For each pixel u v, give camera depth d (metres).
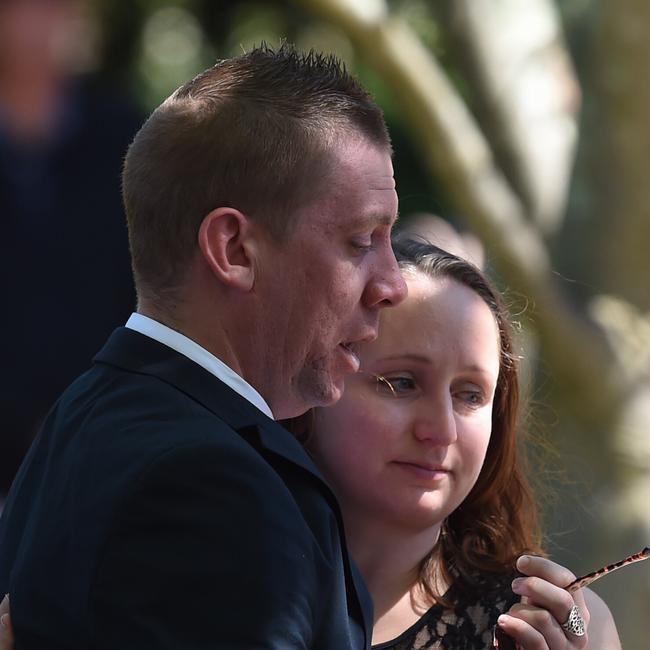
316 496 6.73
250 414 6.66
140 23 26.92
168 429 6.39
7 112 10.26
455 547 7.87
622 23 13.46
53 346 10.56
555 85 15.20
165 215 6.76
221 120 6.70
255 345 6.75
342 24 14.17
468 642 7.64
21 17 9.98
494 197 14.09
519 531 8.05
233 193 6.64
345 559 6.84
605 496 13.66
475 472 7.51
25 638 6.41
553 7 15.21
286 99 6.72
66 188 10.52
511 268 13.74
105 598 6.05
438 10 15.02
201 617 6.01
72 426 6.84
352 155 6.74
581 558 13.59
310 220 6.66
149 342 6.83
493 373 7.52
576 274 14.02
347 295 6.76
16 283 10.48
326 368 6.88
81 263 10.63
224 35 28.33
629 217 13.81
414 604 7.69
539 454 9.54
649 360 13.88
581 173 14.02
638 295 13.93
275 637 6.04
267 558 6.12
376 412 7.32
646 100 13.58
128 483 6.17
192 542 6.09
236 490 6.19
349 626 6.68
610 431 13.73
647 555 7.02
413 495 7.35
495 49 15.02
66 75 10.45
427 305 7.34
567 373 13.63
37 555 6.50
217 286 6.70
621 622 13.45
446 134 14.25
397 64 14.23
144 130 6.93
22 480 7.23
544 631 6.95
